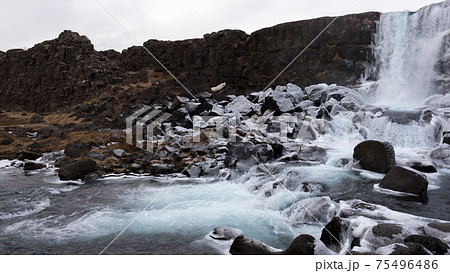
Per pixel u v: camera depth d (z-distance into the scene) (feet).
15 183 35.65
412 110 48.44
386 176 28.73
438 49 70.54
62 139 58.39
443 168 34.04
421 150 39.81
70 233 22.33
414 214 23.15
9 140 57.82
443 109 49.75
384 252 16.48
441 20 70.38
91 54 107.55
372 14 79.30
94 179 36.86
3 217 25.68
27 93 113.91
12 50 122.21
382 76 78.38
